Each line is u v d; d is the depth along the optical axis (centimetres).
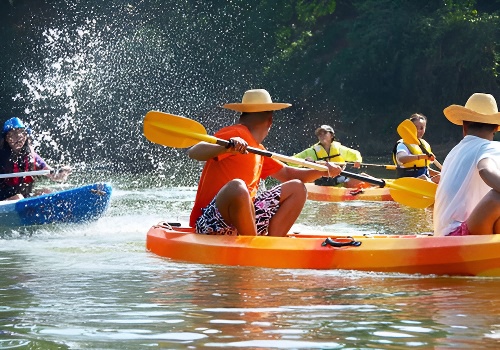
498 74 6006
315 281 1021
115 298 930
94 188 1819
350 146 6462
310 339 730
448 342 715
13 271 1145
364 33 6512
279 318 814
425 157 2491
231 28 7331
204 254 1187
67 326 791
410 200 1370
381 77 6356
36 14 7250
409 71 6228
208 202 1259
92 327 785
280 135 6838
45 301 917
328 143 2825
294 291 956
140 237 1567
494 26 5978
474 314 823
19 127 1886
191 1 7344
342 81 6538
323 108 6706
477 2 6662
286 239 1156
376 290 961
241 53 7294
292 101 6962
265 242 1159
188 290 972
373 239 1119
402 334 745
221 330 767
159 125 1224
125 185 3347
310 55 7062
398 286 985
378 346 706
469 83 6053
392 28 6300
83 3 7175
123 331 768
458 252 1043
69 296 948
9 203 1778
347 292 951
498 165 1048
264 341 725
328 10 7019
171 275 1080
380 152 6303
